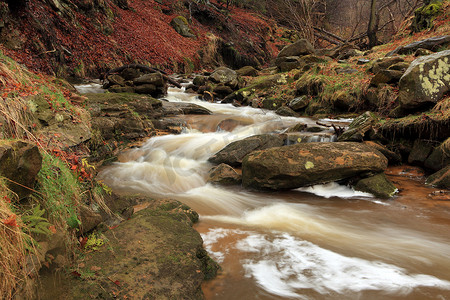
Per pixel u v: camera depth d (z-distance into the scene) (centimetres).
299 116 973
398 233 367
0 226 175
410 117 610
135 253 260
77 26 1199
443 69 607
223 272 284
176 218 341
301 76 1185
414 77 615
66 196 256
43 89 436
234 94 1194
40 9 1022
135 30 1599
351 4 3450
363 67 1068
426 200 463
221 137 729
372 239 352
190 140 704
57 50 1023
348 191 511
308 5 2648
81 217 266
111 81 1070
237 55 2178
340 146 525
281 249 326
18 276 179
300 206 453
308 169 490
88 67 1168
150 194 487
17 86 377
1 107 300
